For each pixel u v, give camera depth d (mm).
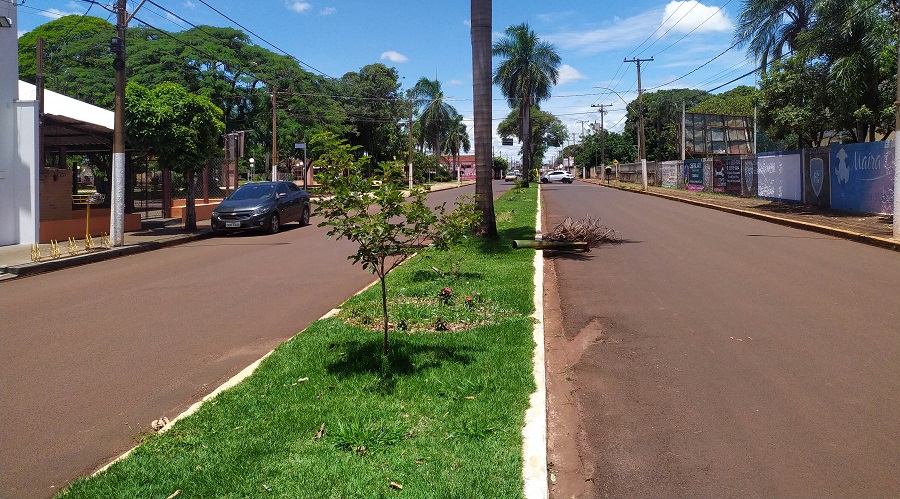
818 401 4949
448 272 10102
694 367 5824
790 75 20156
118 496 3566
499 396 4883
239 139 23641
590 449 4375
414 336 6562
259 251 14500
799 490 3736
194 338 7098
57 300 9312
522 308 7699
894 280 9234
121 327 7609
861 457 4074
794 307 7824
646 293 8922
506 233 15359
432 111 74125
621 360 6141
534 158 105625
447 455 3979
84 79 35562
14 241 15250
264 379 5363
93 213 18641
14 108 15141
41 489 3873
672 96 69375
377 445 4078
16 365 6184
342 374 5426
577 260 11977
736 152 48875
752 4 26984
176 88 17406
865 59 17547
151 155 18844
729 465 4055
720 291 8852
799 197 22312
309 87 45250
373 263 5500
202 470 3820
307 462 3883
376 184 5387
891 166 16641
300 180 48344
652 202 28125
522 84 48312
